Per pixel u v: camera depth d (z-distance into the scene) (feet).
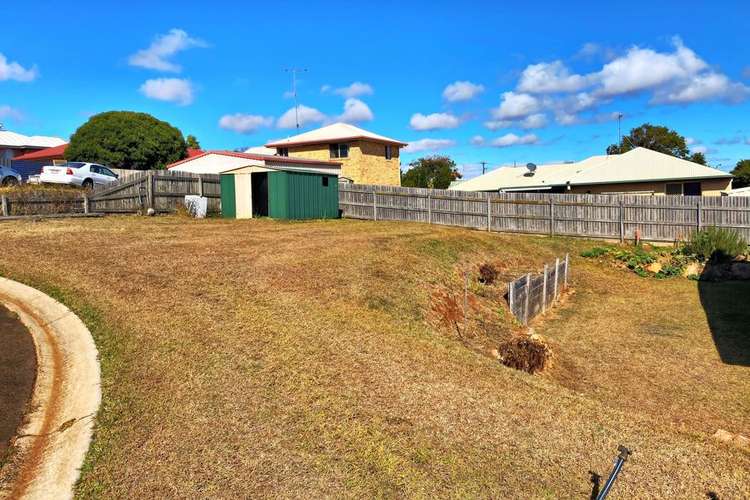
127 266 32.35
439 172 218.38
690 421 24.62
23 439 15.42
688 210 68.03
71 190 62.18
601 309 47.67
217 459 15.01
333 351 23.34
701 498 15.43
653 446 18.30
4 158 149.69
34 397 17.67
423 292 37.24
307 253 40.93
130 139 117.19
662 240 69.41
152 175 64.34
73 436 15.53
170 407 17.37
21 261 31.76
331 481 14.61
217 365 20.56
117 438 15.56
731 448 19.40
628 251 65.98
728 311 45.34
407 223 74.08
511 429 18.45
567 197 73.31
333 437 16.62
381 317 29.91
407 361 23.52
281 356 22.04
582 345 36.60
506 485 15.25
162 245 39.83
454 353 26.09
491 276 48.44
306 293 31.30
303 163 95.71
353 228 60.29
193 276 31.48
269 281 32.40
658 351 35.32
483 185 113.09
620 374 31.04
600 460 17.08
